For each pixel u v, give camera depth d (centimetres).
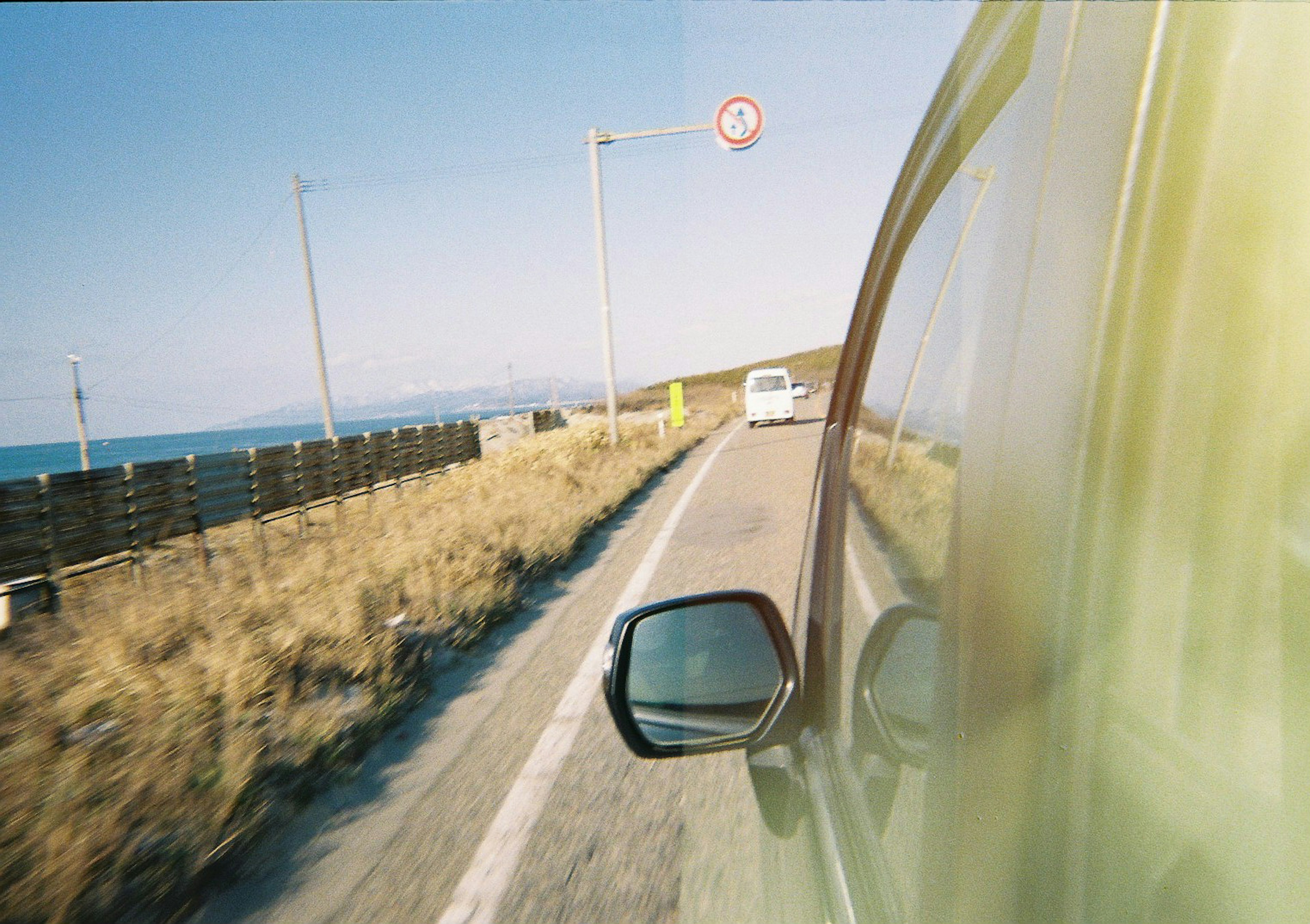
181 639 673
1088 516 73
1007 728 79
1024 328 85
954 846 88
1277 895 64
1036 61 93
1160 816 69
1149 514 71
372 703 485
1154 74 71
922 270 160
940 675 100
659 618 192
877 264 204
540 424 4131
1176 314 70
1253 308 68
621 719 187
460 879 317
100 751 417
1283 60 69
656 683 189
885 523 159
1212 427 69
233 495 1396
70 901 301
